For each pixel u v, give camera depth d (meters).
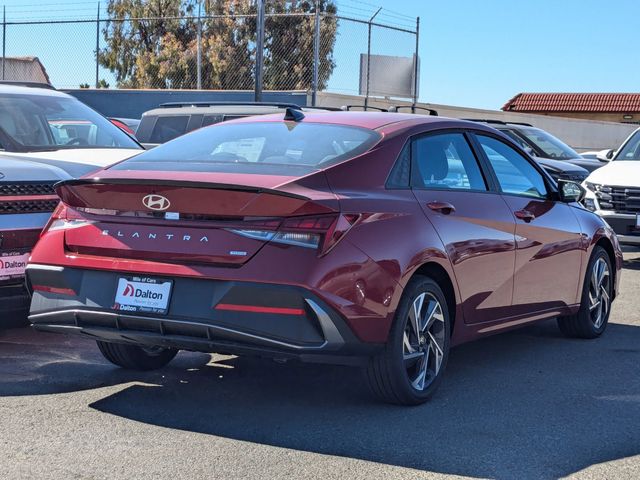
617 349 6.45
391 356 4.59
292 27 23.22
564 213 6.35
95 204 4.55
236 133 5.23
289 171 4.49
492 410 4.82
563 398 5.10
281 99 21.80
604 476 3.87
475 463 3.99
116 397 4.92
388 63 21.61
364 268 4.35
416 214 4.80
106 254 4.51
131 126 15.23
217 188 4.18
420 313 4.81
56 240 4.66
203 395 5.00
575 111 59.50
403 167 4.95
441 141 5.36
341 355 4.33
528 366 5.88
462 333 5.24
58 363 5.66
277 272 4.16
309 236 4.21
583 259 6.52
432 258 4.79
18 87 7.73
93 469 3.82
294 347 4.19
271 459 3.98
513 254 5.60
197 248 4.27
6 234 5.54
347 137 4.96
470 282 5.19
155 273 4.34
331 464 3.94
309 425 4.48
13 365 5.59
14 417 4.51
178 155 4.97
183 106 12.60
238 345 4.25
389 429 4.44
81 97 23.11
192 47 25.92
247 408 4.77
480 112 26.94
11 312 5.65
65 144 7.19
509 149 6.05
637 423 4.65
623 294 8.91
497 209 5.53
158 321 4.33
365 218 4.44
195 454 4.03
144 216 4.45
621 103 59.03
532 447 4.23
